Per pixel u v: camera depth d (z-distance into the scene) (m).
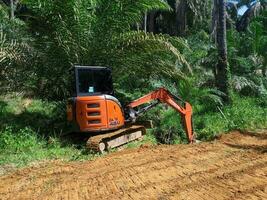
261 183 7.04
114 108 11.47
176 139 13.47
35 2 13.51
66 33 14.02
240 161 8.72
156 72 15.91
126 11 14.15
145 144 11.69
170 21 28.72
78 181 7.82
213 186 6.95
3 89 15.31
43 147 11.38
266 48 21.55
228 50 20.52
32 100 16.77
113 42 14.45
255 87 19.22
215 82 18.62
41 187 7.58
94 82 11.64
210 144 10.95
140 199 6.48
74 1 13.31
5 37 14.38
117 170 8.41
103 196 6.78
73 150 11.08
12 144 11.10
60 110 14.51
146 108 12.55
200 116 15.39
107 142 11.02
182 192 6.70
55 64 14.85
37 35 14.55
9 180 8.25
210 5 28.27
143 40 14.16
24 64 14.57
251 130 13.52
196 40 22.48
